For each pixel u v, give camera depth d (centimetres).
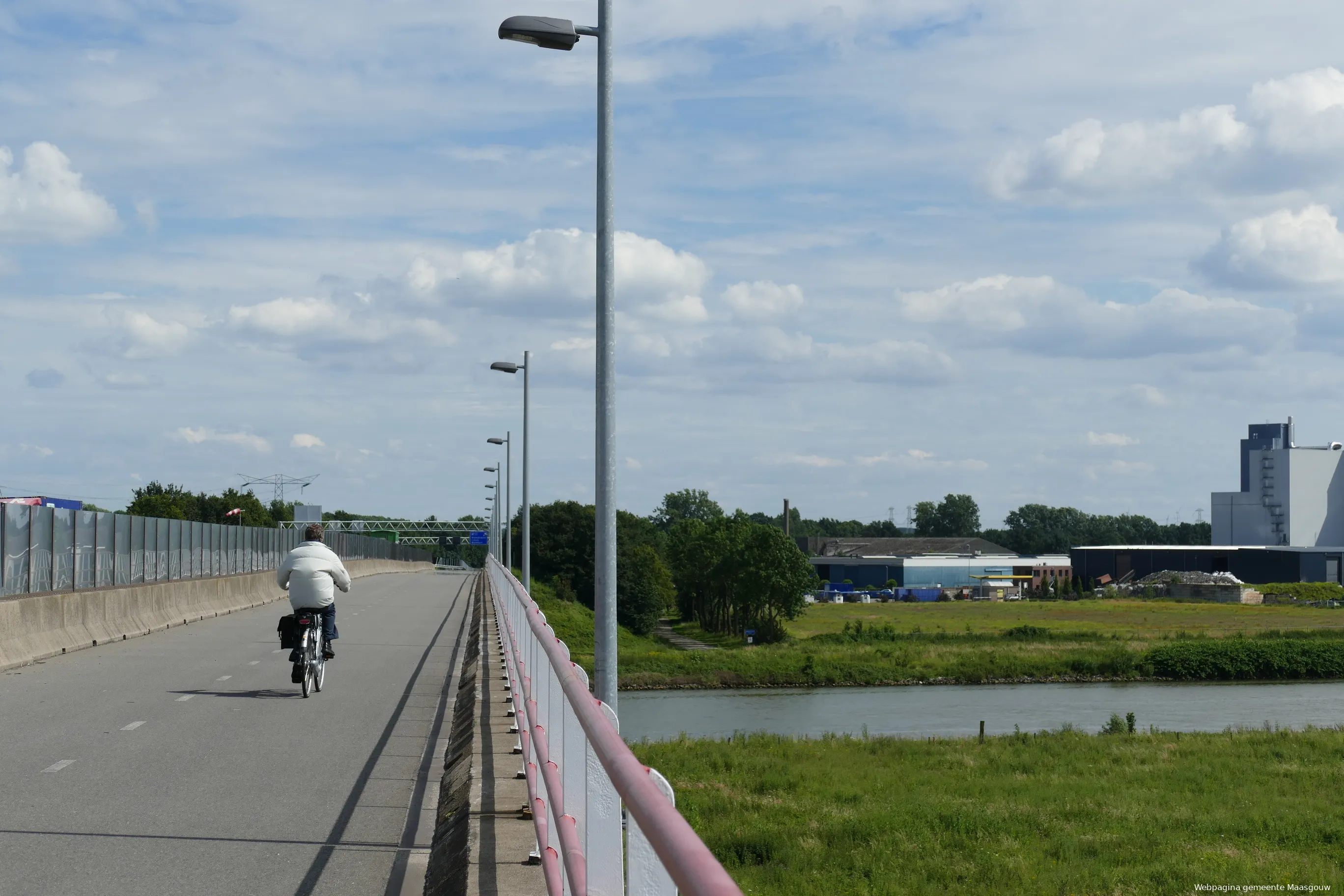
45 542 2530
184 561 3906
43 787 1018
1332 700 7331
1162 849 2381
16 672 1936
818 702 7275
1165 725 6006
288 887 731
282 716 1472
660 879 309
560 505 15188
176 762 1147
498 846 726
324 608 1739
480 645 2230
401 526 14938
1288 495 18075
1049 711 6688
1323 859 2352
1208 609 14575
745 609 12744
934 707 6944
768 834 2383
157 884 729
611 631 1187
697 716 6462
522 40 1245
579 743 496
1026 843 2423
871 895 1933
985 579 18188
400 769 1134
